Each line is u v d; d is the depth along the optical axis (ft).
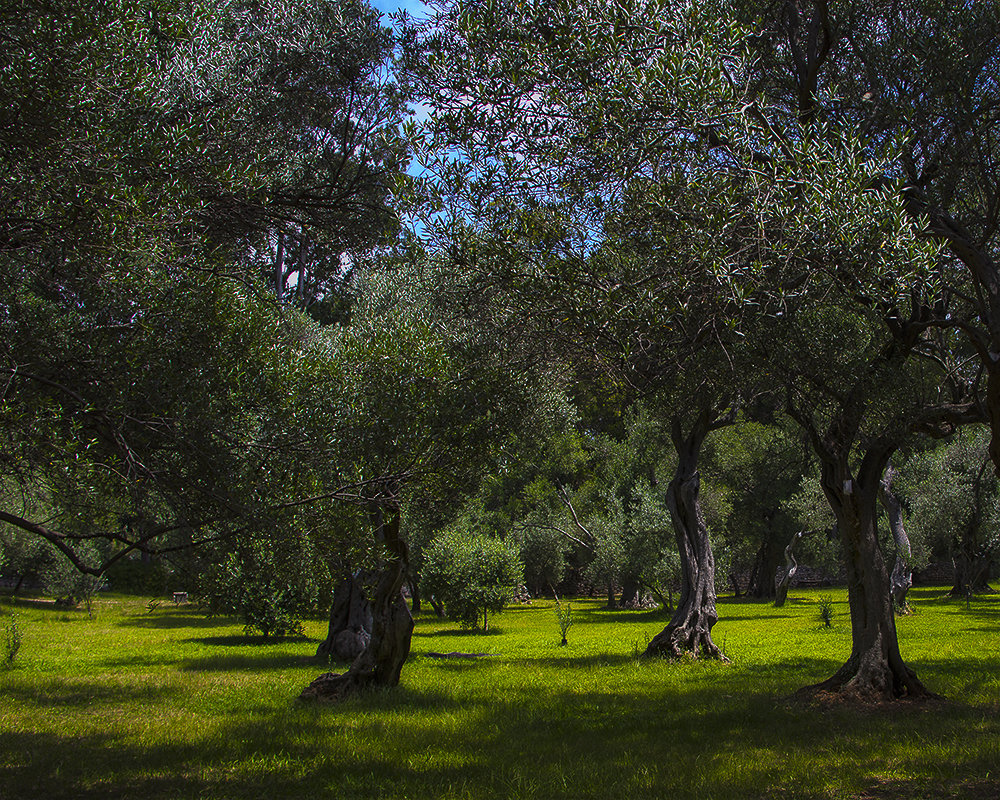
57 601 135.23
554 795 23.54
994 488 110.22
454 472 34.37
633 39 23.85
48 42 18.58
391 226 30.19
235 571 27.91
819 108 31.27
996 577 201.16
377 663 45.73
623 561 130.21
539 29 24.50
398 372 34.09
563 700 42.78
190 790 24.64
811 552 147.95
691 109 22.91
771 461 141.28
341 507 28.30
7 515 20.30
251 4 30.89
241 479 23.49
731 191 23.85
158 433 21.98
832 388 34.83
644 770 26.21
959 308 38.14
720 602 158.40
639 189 24.22
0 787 25.00
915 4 31.89
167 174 21.40
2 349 20.35
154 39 21.44
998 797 22.11
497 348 35.32
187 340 23.45
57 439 19.34
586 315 23.54
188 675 57.16
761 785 24.35
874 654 40.52
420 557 113.50
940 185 32.50
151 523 23.52
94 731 35.29
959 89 30.60
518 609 150.82
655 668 57.11
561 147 24.04
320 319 64.03
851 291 25.89
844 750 29.07
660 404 33.58
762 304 25.94
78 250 20.22
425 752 30.22
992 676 48.37
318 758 29.32
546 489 152.25
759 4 32.42
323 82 31.60
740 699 41.88
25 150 19.07
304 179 30.27
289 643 85.30
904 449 41.60
